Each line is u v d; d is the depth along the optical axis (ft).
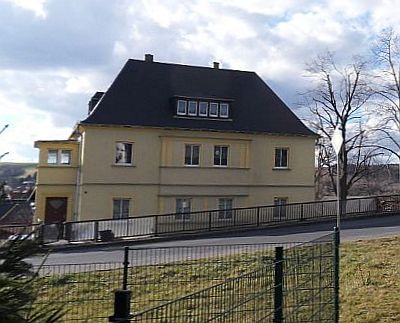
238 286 24.86
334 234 22.90
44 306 11.69
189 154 103.60
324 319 21.68
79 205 97.86
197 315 21.91
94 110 100.42
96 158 97.71
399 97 121.80
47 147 102.12
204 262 45.42
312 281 22.03
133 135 100.17
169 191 101.09
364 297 29.07
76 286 36.70
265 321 20.12
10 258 11.28
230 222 96.22
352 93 136.15
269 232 82.28
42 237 14.21
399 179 130.72
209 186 103.50
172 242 75.20
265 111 113.19
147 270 43.21
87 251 67.92
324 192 152.66
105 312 30.86
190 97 105.60
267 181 107.86
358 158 131.34
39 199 100.73
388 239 52.65
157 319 20.29
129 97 105.09
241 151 106.42
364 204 102.06
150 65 112.88
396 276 33.71
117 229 84.02
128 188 99.14
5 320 10.35
